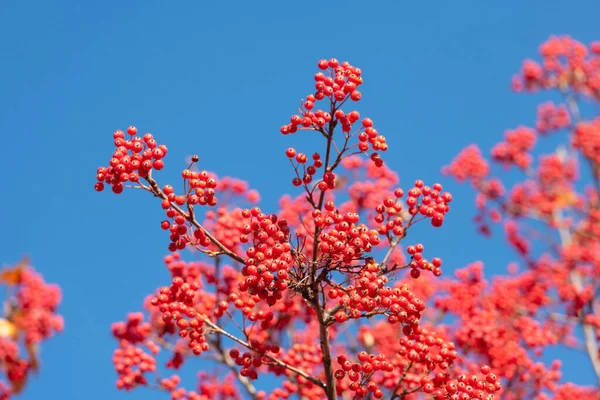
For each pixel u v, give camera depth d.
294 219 14.44
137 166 6.80
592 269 18.41
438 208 7.71
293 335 11.80
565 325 16.78
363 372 7.68
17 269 9.91
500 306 14.70
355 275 7.61
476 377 7.47
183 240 7.09
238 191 13.68
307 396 10.15
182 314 8.22
